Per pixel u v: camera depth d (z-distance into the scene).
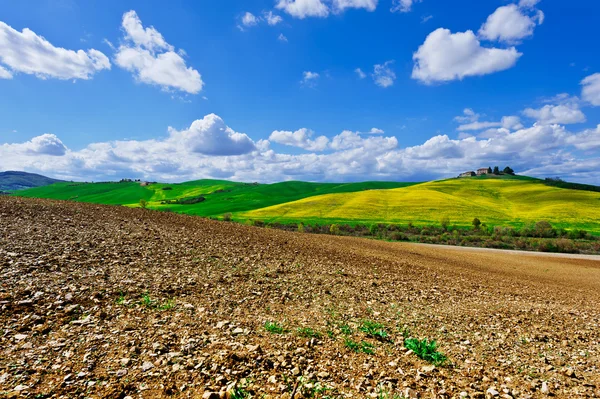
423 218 91.94
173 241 16.25
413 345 7.73
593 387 6.59
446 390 5.98
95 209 21.34
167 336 7.03
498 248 59.12
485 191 149.00
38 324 7.00
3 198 19.97
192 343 6.82
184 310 8.66
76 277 9.90
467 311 12.18
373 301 11.95
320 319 9.26
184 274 11.71
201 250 15.52
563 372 7.29
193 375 5.68
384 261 21.31
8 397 4.63
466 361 7.45
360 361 6.87
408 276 17.81
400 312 10.96
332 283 13.72
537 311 13.54
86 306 8.15
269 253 17.66
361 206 107.50
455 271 22.47
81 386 5.08
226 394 5.17
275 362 6.42
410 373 6.55
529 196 132.75
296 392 5.43
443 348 8.13
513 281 22.23
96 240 14.18
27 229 14.14
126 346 6.46
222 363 6.14
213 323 8.07
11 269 9.66
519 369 7.32
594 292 21.97
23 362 5.59
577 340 10.07
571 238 69.19
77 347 6.27
